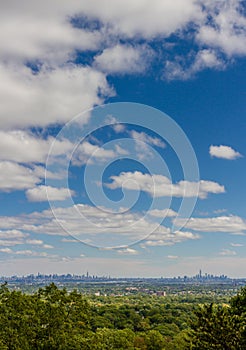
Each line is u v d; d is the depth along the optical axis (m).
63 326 36.00
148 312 109.94
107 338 70.06
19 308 35.75
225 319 25.41
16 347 33.03
